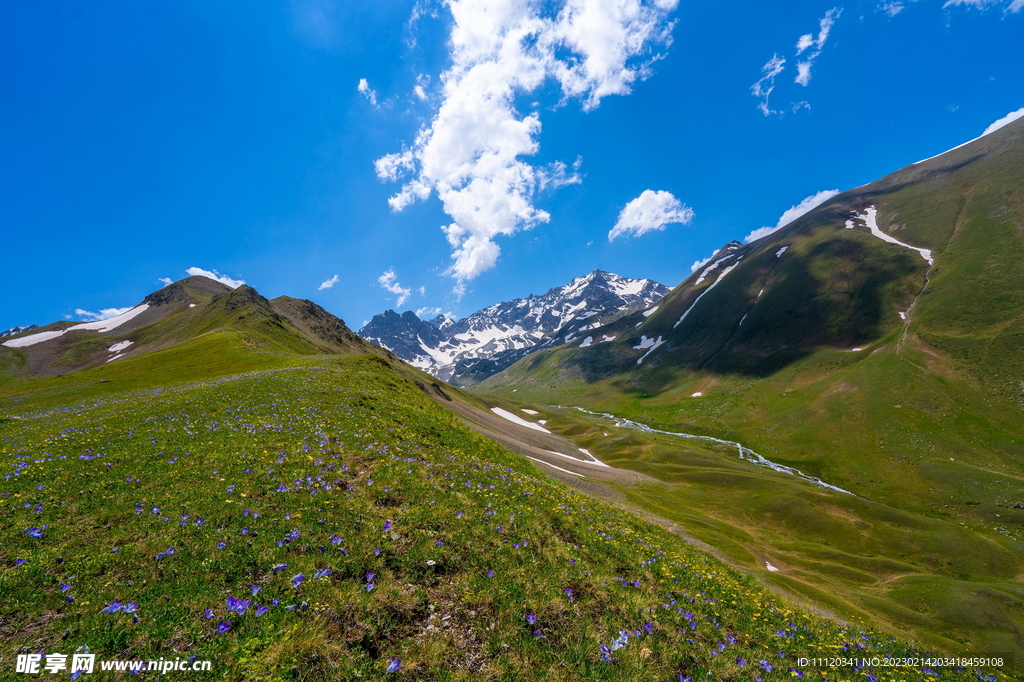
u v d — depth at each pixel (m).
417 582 9.88
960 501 90.19
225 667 6.93
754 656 9.95
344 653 7.54
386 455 17.98
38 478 12.56
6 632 6.92
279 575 9.11
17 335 199.38
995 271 155.25
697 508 87.75
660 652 9.01
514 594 9.97
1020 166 193.50
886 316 180.12
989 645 44.53
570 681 7.72
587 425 164.00
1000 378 117.75
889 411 127.31
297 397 28.75
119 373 70.88
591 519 16.58
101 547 9.32
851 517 81.56
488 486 16.67
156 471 13.95
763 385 185.00
